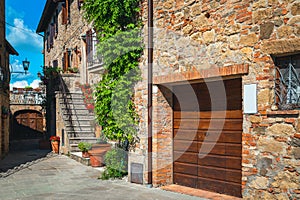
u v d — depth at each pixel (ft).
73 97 38.96
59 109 38.73
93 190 18.83
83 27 38.65
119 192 18.26
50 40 62.80
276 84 13.96
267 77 13.89
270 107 13.82
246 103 14.69
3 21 37.76
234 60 15.25
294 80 13.47
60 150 37.96
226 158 17.07
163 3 19.43
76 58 43.57
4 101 37.50
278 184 13.39
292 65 13.57
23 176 23.47
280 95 13.82
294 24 13.02
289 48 13.05
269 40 13.83
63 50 50.49
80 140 34.12
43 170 25.96
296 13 12.98
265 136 13.96
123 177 22.43
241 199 15.71
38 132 66.49
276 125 13.57
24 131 65.26
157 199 16.69
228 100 17.07
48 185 20.31
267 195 13.76
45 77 47.78
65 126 35.14
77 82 40.75
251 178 14.42
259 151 14.15
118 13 21.20
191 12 17.66
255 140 14.33
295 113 12.84
